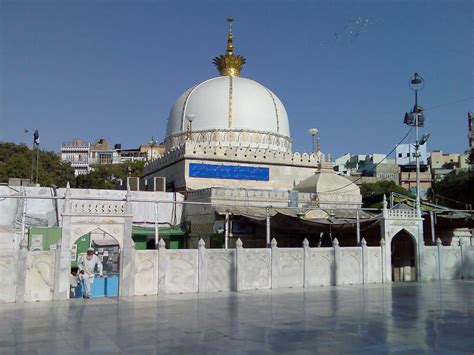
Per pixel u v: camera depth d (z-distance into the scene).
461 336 13.53
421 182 108.94
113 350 11.65
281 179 44.88
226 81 51.62
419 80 31.84
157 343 12.43
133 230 34.59
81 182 82.19
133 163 99.19
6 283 19.73
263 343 12.50
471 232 41.09
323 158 44.97
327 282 27.34
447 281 30.48
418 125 31.98
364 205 44.50
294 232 34.31
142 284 22.31
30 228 28.27
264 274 25.36
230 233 32.53
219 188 34.56
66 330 14.08
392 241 33.66
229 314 17.09
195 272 23.53
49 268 20.58
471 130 94.31
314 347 12.09
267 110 50.78
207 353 11.44
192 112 50.09
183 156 41.66
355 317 16.66
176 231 36.31
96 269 22.27
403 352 11.65
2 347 11.91
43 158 79.38
